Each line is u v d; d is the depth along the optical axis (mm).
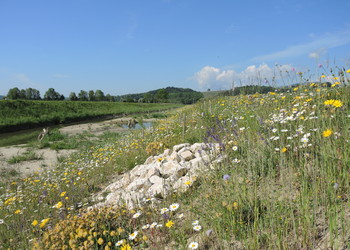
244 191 2877
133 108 61625
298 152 3410
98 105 56625
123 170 7203
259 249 2277
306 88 6004
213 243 2537
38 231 3811
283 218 2416
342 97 4512
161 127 12156
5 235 4094
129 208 3635
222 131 5059
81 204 4973
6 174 10078
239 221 2615
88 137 20656
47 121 36438
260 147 3680
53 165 11383
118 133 21141
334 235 2119
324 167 2773
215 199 3016
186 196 3586
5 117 34688
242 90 9172
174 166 4863
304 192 2533
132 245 2879
